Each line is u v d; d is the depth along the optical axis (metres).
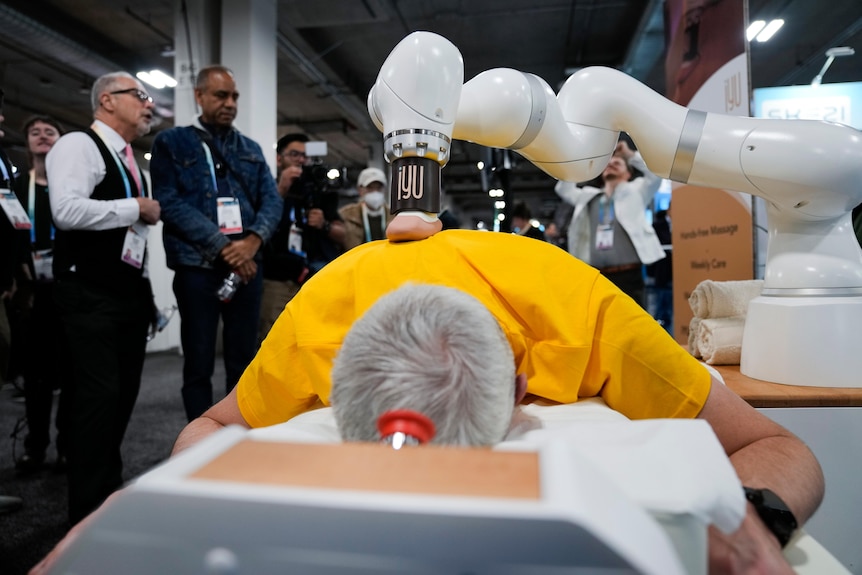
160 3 4.71
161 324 1.75
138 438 2.27
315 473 0.21
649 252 2.88
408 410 0.32
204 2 3.92
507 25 5.52
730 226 1.62
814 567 0.43
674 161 0.81
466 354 0.36
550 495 0.18
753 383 0.89
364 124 8.49
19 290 2.18
